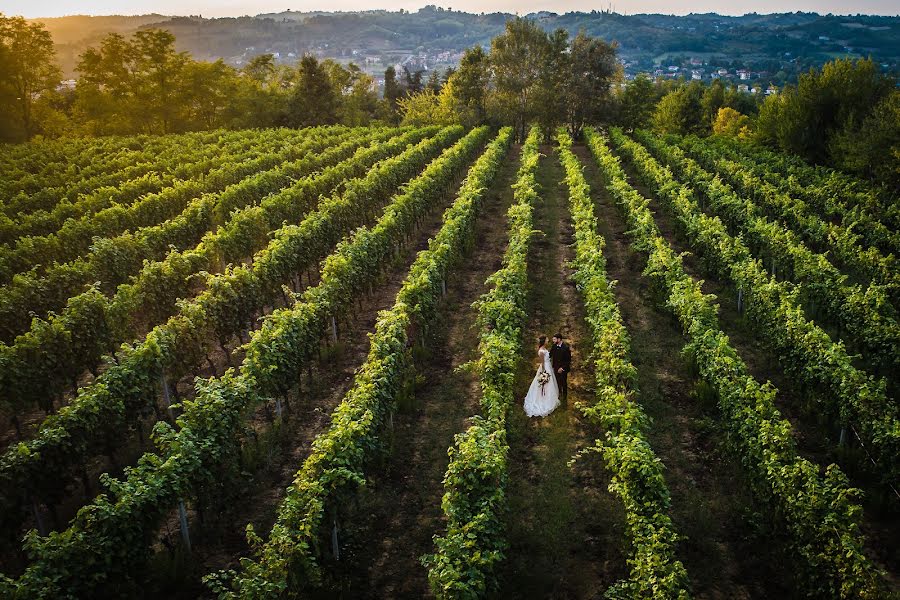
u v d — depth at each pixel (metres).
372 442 11.73
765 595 9.87
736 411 12.22
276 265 19.64
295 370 14.61
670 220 31.20
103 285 19.56
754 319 18.28
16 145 51.47
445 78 125.44
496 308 16.62
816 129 46.47
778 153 48.72
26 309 16.94
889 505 11.38
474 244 28.75
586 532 11.38
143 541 9.40
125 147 46.72
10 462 10.06
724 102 98.81
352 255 19.67
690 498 12.09
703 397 14.88
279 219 27.11
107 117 64.38
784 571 10.27
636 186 42.38
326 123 78.69
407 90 124.50
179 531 11.36
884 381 12.64
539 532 11.37
